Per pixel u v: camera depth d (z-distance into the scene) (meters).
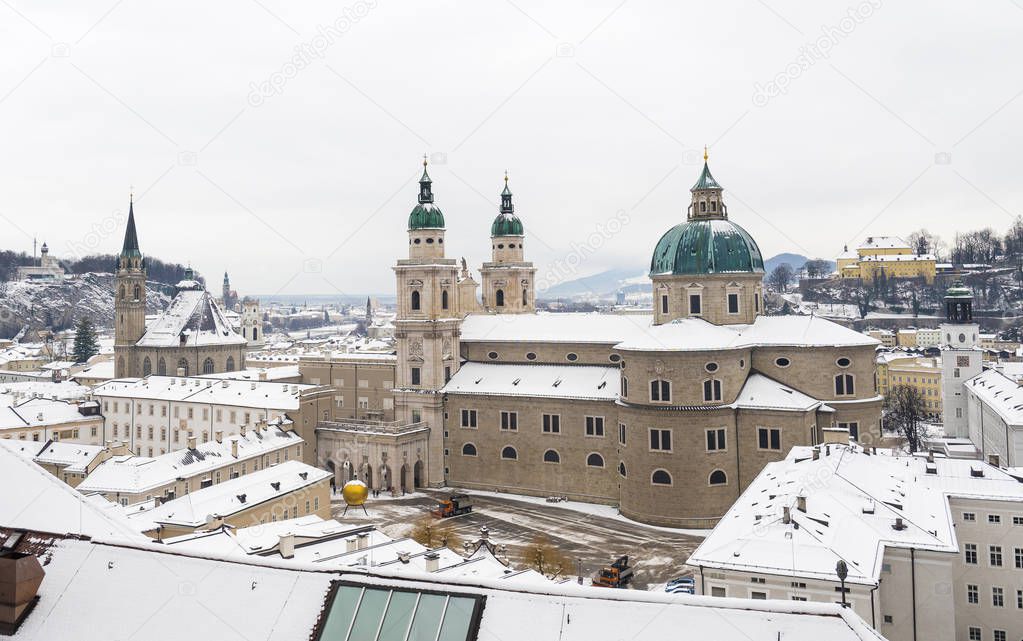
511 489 137.50
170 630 29.86
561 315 147.75
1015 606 72.31
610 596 28.00
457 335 148.12
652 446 117.25
